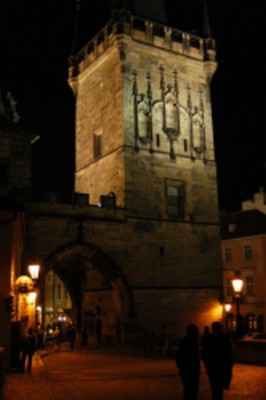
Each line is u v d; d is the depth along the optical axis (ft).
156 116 163.12
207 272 163.94
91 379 70.79
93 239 143.33
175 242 158.81
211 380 42.29
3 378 59.52
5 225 86.02
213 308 162.91
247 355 91.45
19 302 104.58
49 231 136.67
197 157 169.07
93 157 172.04
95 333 160.25
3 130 129.80
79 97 186.60
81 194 143.33
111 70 165.78
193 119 171.12
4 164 130.31
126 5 162.61
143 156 157.58
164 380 68.90
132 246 150.10
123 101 157.48
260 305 213.66
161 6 177.27
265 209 246.27
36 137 135.44
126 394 56.03
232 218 249.55
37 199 136.26
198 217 165.58
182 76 171.83
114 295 150.10
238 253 229.45
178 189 164.35
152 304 150.71
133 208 152.46
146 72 164.04
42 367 92.32
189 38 175.52
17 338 86.43
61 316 256.73
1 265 84.28
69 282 179.83
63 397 54.44
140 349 139.23
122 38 159.53
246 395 53.93
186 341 42.52
